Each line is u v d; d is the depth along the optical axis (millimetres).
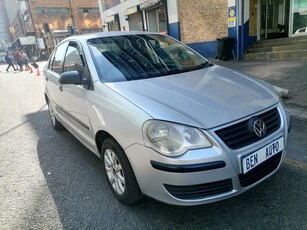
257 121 2314
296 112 4824
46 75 5016
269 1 11922
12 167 3914
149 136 2172
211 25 12617
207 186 2150
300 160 3316
